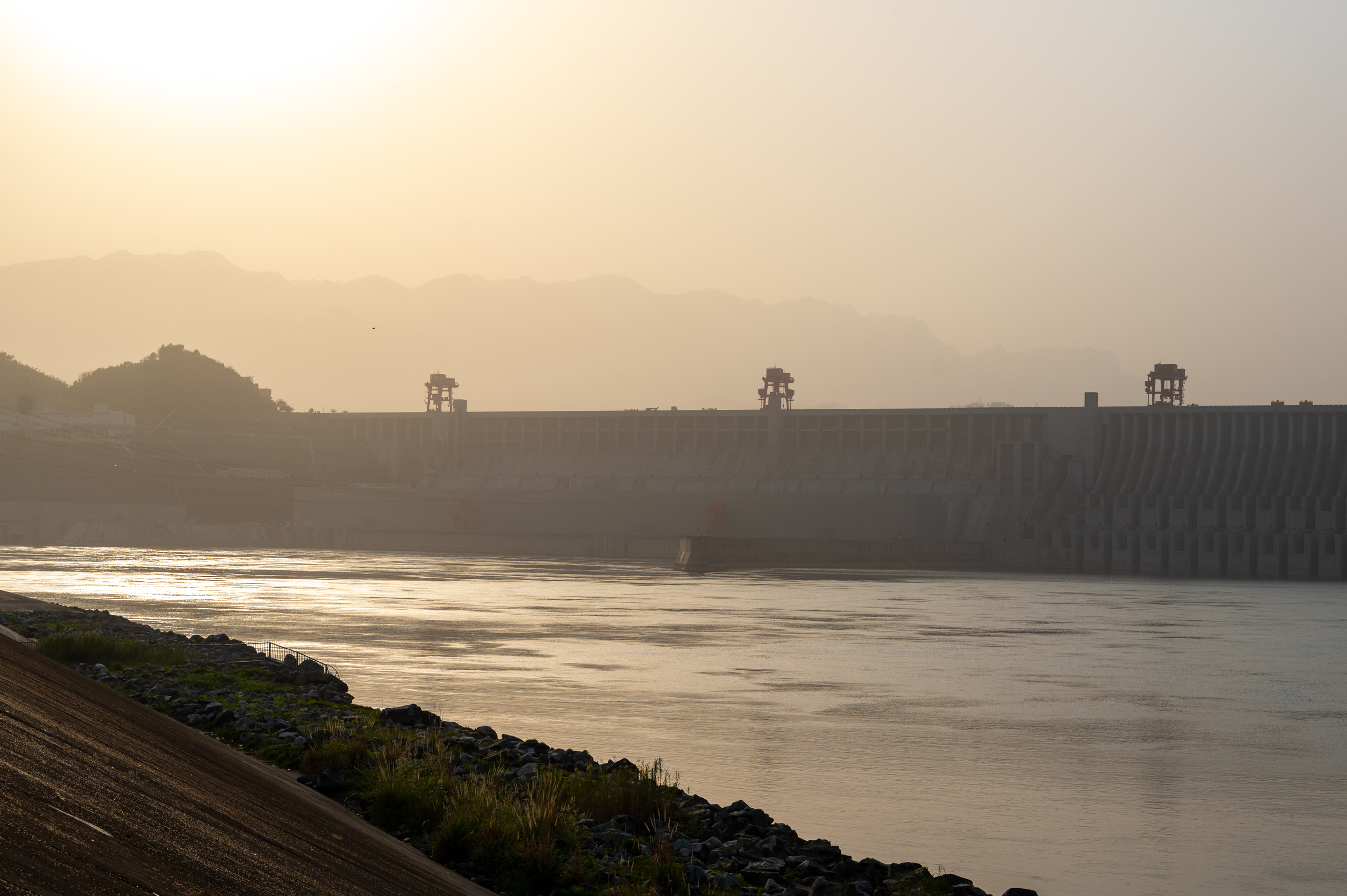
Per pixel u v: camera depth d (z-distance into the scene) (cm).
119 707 3180
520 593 13538
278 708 4103
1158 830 3909
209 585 13575
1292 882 3391
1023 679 7356
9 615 6712
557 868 2280
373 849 2242
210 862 1720
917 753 5034
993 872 3375
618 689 6500
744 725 5550
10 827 1552
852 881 2648
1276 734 5662
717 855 2723
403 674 6756
